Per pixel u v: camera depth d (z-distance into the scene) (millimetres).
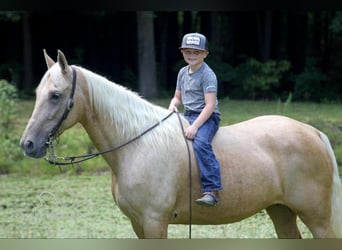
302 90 22875
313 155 5363
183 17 26922
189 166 5090
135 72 26766
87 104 5059
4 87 14258
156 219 5004
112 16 25797
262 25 26266
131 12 25625
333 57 25078
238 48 26734
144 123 5160
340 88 23531
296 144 5359
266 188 5281
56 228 7738
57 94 4852
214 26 23859
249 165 5223
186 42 5156
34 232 7535
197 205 5164
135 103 5207
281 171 5332
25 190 10461
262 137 5391
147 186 4977
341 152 12523
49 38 26094
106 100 5094
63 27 26000
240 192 5184
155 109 5285
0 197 9875
